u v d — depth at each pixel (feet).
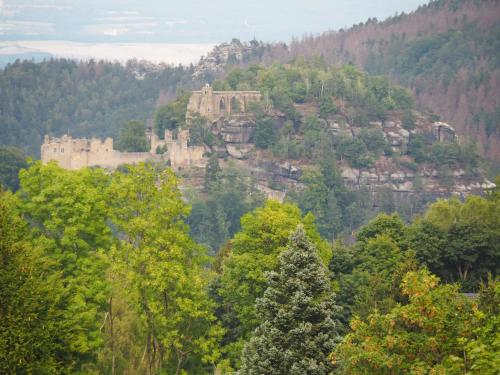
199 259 351.87
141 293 325.01
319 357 281.54
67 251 323.37
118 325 350.43
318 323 288.51
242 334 352.08
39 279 274.16
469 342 200.54
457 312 220.43
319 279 296.10
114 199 341.82
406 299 338.95
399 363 214.90
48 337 269.23
